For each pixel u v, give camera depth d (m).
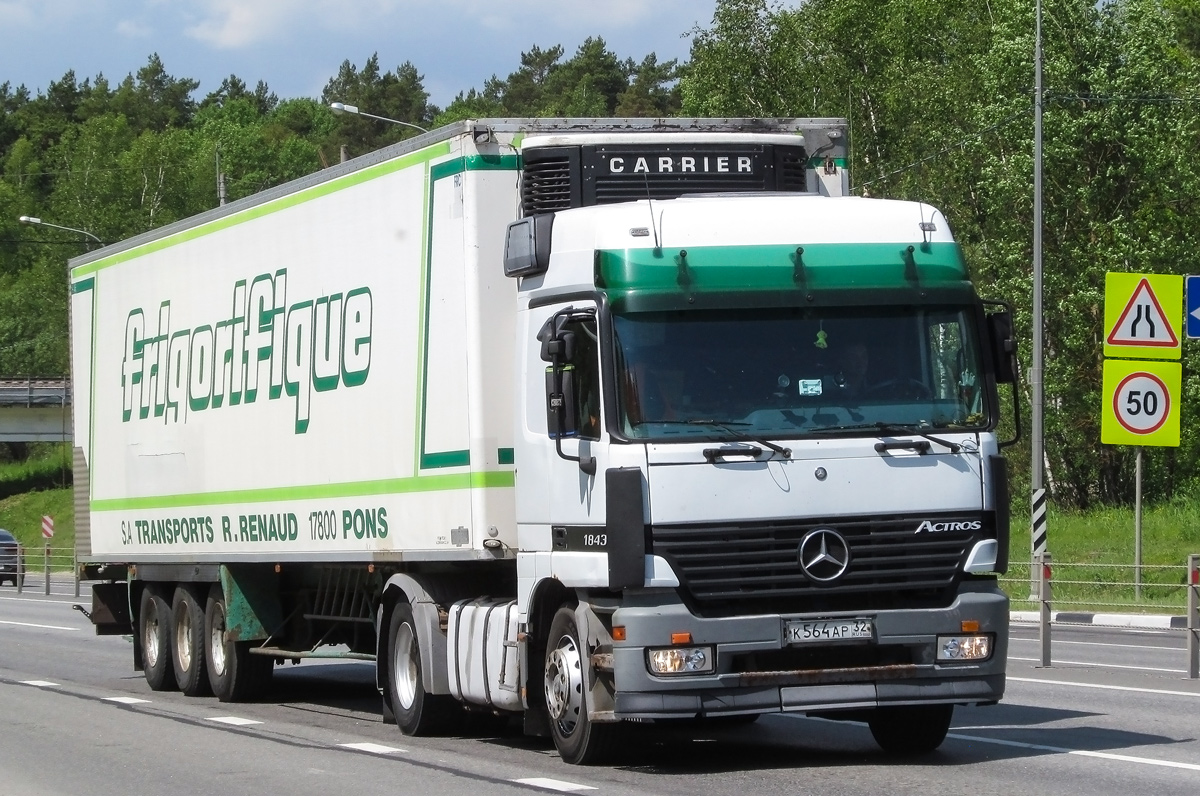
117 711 19.78
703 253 13.01
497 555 14.73
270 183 142.00
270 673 20.92
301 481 18.27
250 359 19.56
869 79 63.81
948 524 12.85
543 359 13.05
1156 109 48.06
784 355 12.91
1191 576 20.73
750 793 12.01
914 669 12.74
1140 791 11.87
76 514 25.28
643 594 12.59
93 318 24.83
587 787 12.52
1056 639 28.31
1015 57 49.47
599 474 12.77
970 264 51.25
